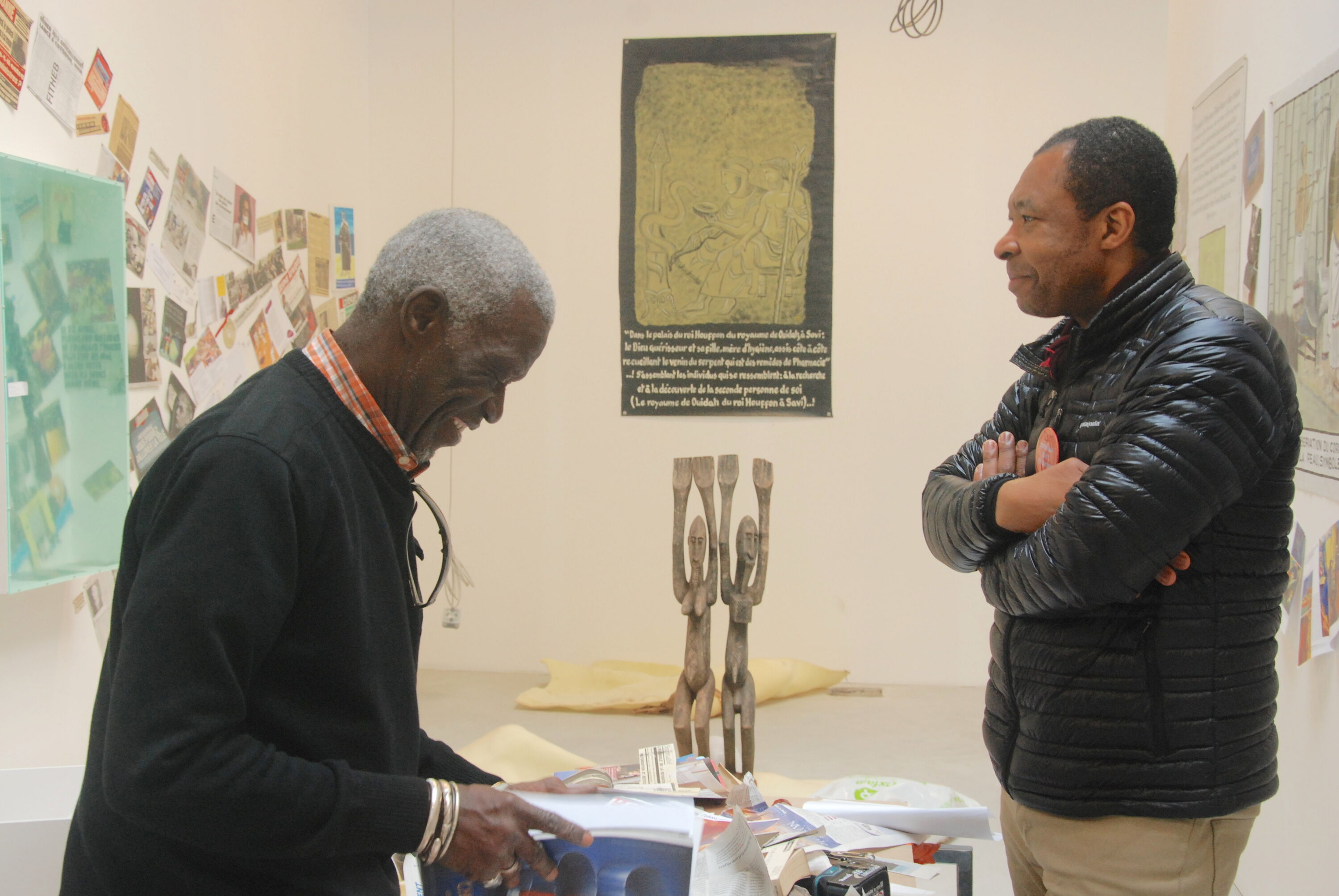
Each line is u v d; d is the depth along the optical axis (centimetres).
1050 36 467
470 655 506
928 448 482
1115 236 144
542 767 271
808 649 490
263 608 92
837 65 477
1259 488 138
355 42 485
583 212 491
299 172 432
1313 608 221
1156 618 136
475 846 99
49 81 262
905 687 484
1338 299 212
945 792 198
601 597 497
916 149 475
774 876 145
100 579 290
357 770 100
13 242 232
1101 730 138
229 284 373
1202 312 137
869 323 482
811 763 380
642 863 104
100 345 269
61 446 252
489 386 108
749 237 484
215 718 89
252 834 90
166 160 327
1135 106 465
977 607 482
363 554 104
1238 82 282
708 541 299
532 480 499
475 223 106
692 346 489
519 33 491
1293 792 235
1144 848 137
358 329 106
